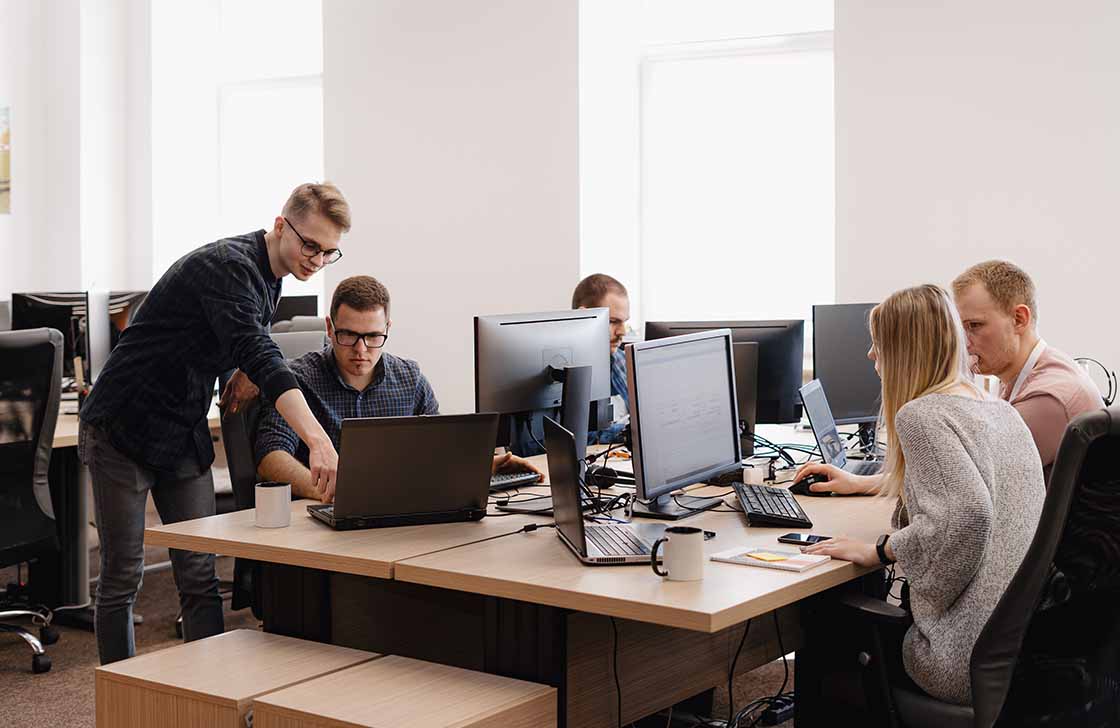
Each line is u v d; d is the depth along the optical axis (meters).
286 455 2.99
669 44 5.98
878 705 2.18
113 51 7.25
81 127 7.11
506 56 5.83
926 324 2.31
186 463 3.06
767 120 5.85
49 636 3.98
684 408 2.66
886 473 2.45
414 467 2.52
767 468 3.29
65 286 7.23
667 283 6.12
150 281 7.31
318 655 2.31
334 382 3.20
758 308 5.94
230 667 2.23
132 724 2.19
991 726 1.84
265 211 7.44
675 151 6.06
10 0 7.07
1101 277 4.65
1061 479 1.71
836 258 5.11
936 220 4.92
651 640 2.58
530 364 2.96
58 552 3.96
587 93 5.73
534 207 5.81
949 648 2.09
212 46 7.47
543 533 2.48
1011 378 2.90
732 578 2.08
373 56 6.20
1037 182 4.74
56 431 4.04
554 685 2.13
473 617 2.35
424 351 6.16
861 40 5.01
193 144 7.44
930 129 4.91
